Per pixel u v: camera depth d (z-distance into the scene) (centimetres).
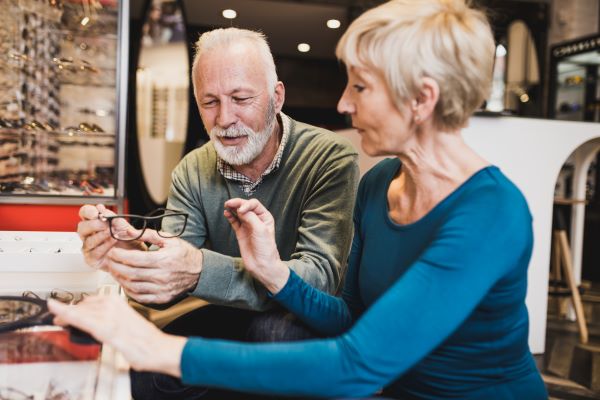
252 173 137
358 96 80
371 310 67
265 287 100
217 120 126
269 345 66
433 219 80
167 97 522
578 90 586
